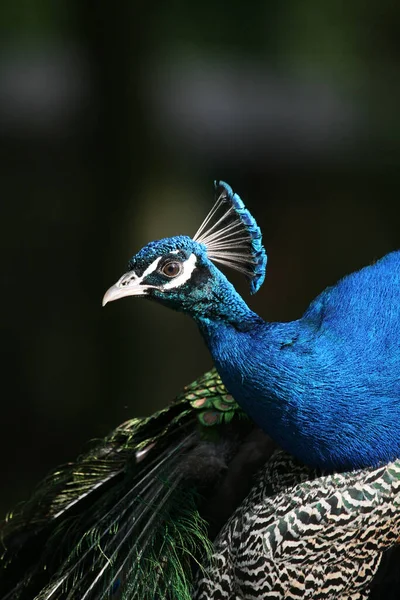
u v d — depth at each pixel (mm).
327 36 23812
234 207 4922
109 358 12570
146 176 14305
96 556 5094
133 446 5609
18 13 23625
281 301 15055
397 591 4910
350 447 4703
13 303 14070
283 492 4871
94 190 13859
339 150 24047
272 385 4664
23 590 5438
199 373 12445
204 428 5438
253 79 29500
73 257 14789
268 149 24250
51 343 12930
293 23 22953
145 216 15289
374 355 4688
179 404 5473
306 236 17953
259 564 4770
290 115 26750
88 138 14062
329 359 4664
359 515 4703
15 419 11430
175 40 21766
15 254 15711
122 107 13836
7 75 28781
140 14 13969
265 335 4734
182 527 5023
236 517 5027
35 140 23219
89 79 13961
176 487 5230
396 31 23406
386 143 24125
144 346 13008
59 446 11023
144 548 4961
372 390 4656
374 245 17375
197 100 27469
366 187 21359
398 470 4703
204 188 20297
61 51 30047
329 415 4652
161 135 20672
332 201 20375
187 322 13883
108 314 13180
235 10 19203
